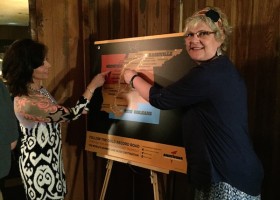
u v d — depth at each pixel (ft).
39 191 5.04
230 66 3.71
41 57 4.94
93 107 6.19
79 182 7.41
